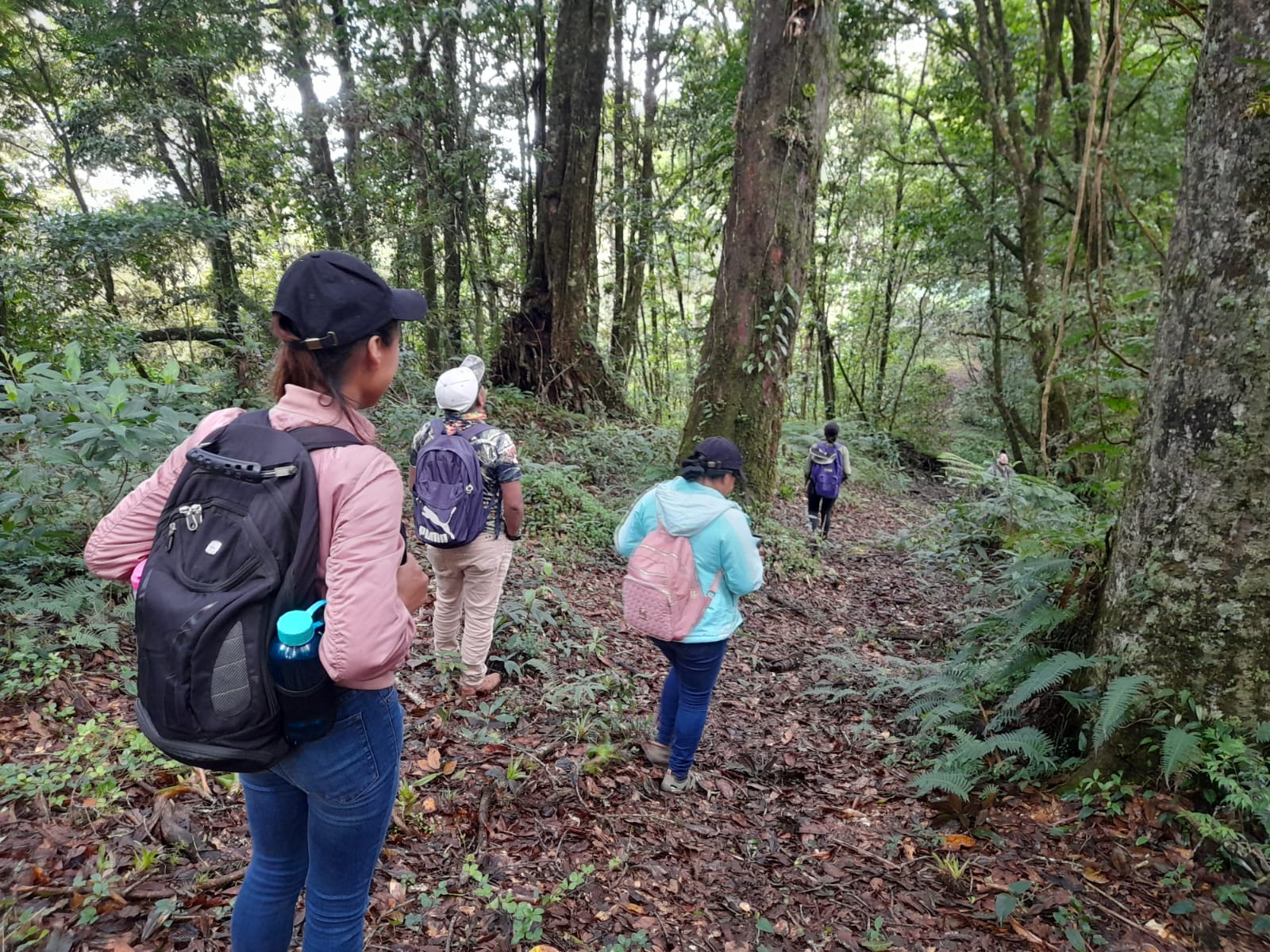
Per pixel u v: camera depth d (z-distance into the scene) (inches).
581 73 486.6
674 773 138.3
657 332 786.8
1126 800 121.0
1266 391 115.0
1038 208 546.0
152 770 113.0
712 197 593.3
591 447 406.0
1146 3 318.7
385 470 56.7
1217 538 119.3
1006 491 246.1
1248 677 116.9
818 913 109.0
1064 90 557.0
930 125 668.1
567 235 499.2
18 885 88.5
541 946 94.4
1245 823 110.3
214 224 442.9
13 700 124.4
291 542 53.3
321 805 61.3
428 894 100.7
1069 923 101.8
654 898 109.0
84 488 162.6
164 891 92.0
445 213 503.2
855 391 940.6
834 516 485.7
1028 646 157.6
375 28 458.0
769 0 321.1
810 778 152.5
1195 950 96.1
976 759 142.7
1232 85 116.6
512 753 138.5
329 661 51.9
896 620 278.1
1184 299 124.1
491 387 483.2
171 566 53.8
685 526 129.0
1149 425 130.6
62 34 550.0
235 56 507.8
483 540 150.5
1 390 156.4
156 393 163.9
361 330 57.8
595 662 189.8
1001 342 666.8
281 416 58.0
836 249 775.7
